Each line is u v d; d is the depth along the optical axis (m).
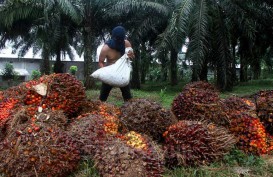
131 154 2.87
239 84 17.64
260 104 4.49
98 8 14.52
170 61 17.08
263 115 4.45
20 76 24.42
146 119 3.80
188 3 10.98
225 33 12.25
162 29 14.84
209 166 3.34
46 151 2.89
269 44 15.37
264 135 3.97
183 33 11.37
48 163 2.86
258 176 3.21
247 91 13.04
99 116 3.62
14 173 2.85
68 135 3.12
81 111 4.11
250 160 3.52
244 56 17.00
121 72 5.23
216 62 12.41
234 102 4.29
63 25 15.32
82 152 3.17
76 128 3.38
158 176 2.87
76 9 13.24
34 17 13.75
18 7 13.10
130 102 4.03
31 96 3.77
